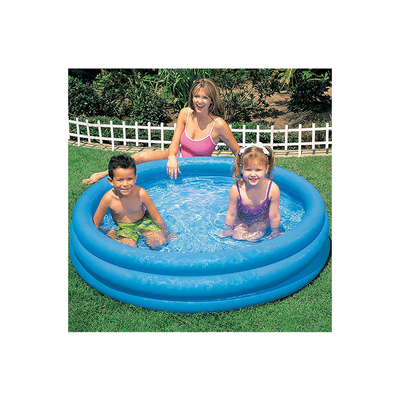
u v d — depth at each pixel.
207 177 6.37
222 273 4.12
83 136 8.85
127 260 4.17
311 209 4.94
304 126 9.34
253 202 4.86
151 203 4.88
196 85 6.00
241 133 8.66
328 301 4.38
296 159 7.79
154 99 9.59
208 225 5.21
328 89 10.55
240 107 9.89
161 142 8.57
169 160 6.05
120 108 10.11
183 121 6.39
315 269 4.64
